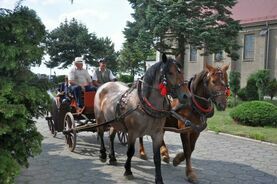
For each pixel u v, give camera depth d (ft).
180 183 22.61
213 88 22.07
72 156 29.19
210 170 26.03
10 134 18.38
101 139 27.63
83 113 31.76
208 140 37.86
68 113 31.53
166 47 87.40
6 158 17.42
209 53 84.89
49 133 40.22
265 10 113.70
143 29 89.10
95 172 24.68
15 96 17.51
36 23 18.75
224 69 22.71
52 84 20.16
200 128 22.20
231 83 90.48
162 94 19.51
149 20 84.48
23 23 18.02
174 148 33.42
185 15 83.35
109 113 24.67
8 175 17.06
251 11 117.70
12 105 17.15
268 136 39.01
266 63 107.96
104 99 26.13
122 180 22.94
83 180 22.89
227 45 82.99
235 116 47.67
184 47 85.87
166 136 39.58
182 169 25.76
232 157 30.22
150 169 25.50
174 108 23.24
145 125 21.02
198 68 126.93
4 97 17.24
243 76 114.21
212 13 86.99
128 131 22.21
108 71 35.47
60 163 26.94
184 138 22.95
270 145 35.76
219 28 85.56
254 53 111.65
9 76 18.57
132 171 24.93
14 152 18.88
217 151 32.42
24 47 17.72
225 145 35.27
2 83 17.62
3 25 17.88
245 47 114.42
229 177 24.40
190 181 22.82
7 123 17.67
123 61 145.89
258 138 38.45
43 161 27.45
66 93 34.45
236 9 123.54
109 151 29.55
